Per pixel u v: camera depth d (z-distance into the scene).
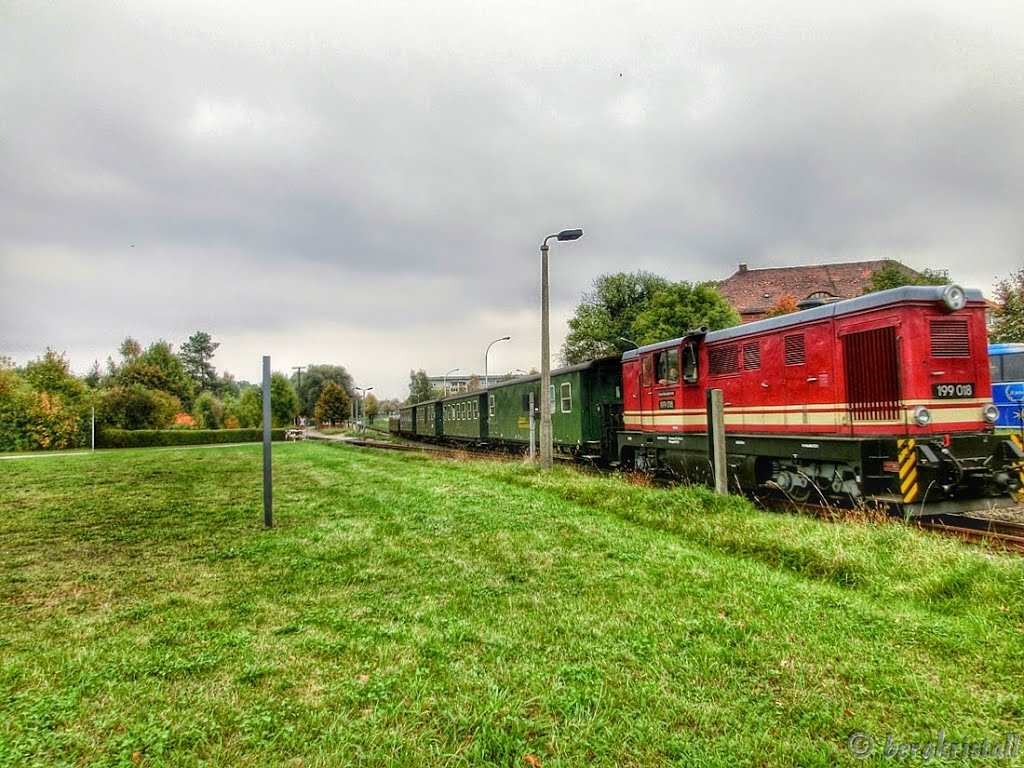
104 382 74.62
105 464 23.86
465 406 32.78
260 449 33.88
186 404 71.31
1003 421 18.08
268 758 2.93
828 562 5.85
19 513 10.88
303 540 7.84
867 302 9.04
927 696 3.42
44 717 3.32
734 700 3.42
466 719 3.20
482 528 8.20
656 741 3.02
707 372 12.62
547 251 16.23
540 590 5.47
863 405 9.02
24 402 40.84
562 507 9.75
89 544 8.07
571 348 49.47
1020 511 9.73
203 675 3.85
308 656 4.10
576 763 2.85
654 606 4.94
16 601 5.56
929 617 4.54
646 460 15.05
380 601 5.25
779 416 10.66
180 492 13.70
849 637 4.23
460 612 4.93
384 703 3.42
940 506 8.18
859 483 8.98
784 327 10.58
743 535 6.93
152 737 3.10
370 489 12.87
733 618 4.63
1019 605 4.51
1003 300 27.02
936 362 8.49
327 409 88.81
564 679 3.68
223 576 6.22
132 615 5.07
